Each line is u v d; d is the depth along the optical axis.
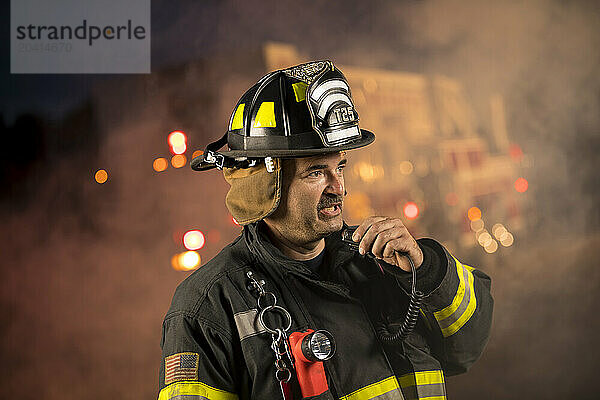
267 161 1.97
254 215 2.03
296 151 1.94
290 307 2.01
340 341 2.03
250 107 2.02
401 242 1.93
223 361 1.92
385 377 2.04
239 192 2.07
